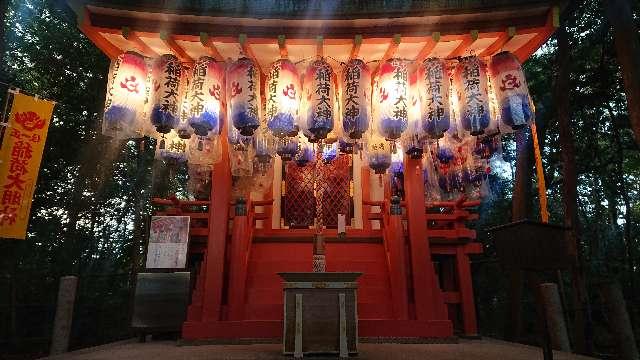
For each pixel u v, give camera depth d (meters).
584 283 10.72
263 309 7.27
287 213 10.00
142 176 16.86
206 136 6.28
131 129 6.00
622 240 18.31
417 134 6.44
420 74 6.41
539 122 13.27
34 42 14.18
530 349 6.20
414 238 7.55
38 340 11.81
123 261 17.77
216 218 7.37
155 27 6.22
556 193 19.81
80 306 13.20
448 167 8.12
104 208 16.95
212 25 6.30
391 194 8.94
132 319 7.93
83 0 5.97
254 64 6.25
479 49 6.93
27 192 7.21
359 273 5.60
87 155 14.32
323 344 5.41
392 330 6.93
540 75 16.27
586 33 14.26
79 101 14.53
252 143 7.34
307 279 5.61
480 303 15.09
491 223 18.89
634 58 8.51
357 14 6.13
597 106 15.52
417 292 7.26
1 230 6.92
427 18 6.21
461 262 8.35
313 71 6.23
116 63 6.16
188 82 6.47
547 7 6.15
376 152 7.25
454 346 6.56
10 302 12.09
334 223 9.95
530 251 4.21
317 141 6.45
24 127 7.32
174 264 8.30
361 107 6.09
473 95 6.08
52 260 14.10
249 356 5.42
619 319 7.80
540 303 4.30
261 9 6.12
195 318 7.09
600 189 19.33
